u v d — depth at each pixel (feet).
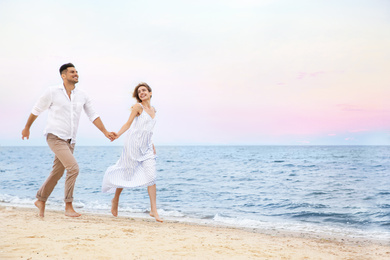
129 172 15.33
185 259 8.98
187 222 18.92
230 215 22.66
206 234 13.61
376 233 17.02
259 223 19.79
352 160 103.09
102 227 12.85
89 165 84.43
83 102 14.64
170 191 36.63
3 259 8.17
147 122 15.37
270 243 12.56
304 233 16.74
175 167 76.89
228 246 10.98
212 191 36.78
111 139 14.99
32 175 56.13
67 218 15.49
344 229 18.24
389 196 32.27
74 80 14.23
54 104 14.03
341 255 11.10
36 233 11.12
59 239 10.31
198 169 71.00
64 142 14.30
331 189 38.60
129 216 20.16
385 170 66.74
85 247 9.49
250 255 9.91
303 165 82.69
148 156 15.49
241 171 65.77
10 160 114.52
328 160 103.96
